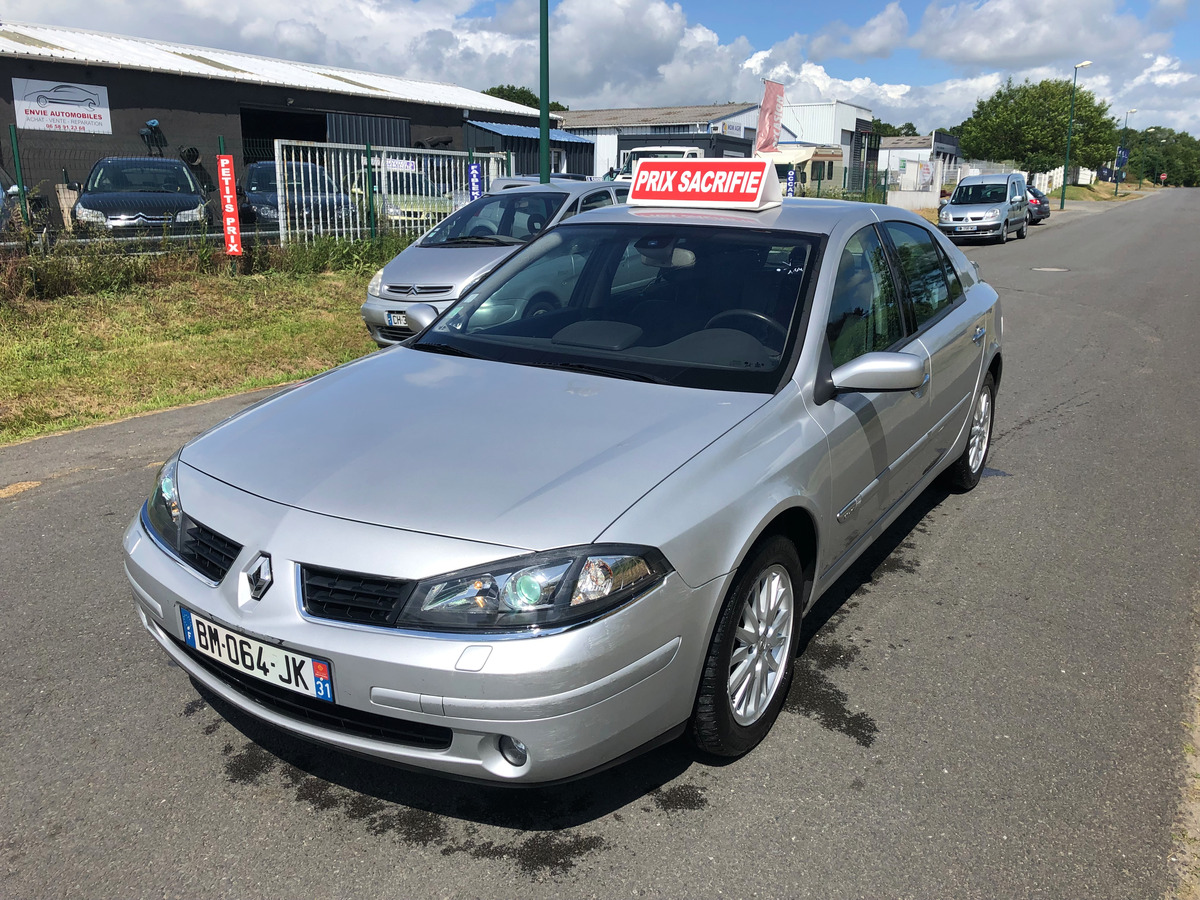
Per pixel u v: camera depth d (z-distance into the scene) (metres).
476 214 9.80
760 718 2.84
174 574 2.51
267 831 2.49
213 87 20.88
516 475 2.42
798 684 3.24
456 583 2.17
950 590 4.01
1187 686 3.24
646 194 4.02
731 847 2.44
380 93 24.69
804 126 49.34
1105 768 2.78
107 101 19.09
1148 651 3.49
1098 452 6.00
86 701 3.08
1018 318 11.46
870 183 43.06
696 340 3.18
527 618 2.14
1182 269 17.67
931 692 3.20
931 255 4.51
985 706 3.11
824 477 2.98
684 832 2.49
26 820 2.51
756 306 3.25
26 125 17.95
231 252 11.62
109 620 3.62
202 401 7.02
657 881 2.31
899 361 2.95
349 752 2.34
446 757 2.23
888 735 2.95
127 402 6.91
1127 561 4.31
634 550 2.26
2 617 3.63
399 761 2.28
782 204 3.87
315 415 2.89
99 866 2.35
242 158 21.75
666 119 42.56
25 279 9.61
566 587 2.17
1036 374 8.30
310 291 11.45
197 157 20.02
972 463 5.14
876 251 3.82
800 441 2.87
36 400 6.77
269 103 22.08
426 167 14.90
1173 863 2.39
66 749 2.82
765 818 2.55
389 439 2.65
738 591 2.57
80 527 4.52
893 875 2.34
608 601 2.20
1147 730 2.97
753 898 2.26
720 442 2.63
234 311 10.10
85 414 6.57
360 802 2.61
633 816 2.56
